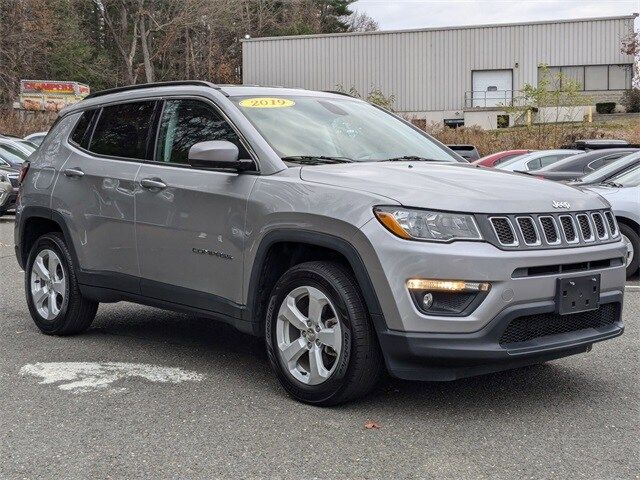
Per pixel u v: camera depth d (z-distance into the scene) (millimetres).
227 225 5027
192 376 5273
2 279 9477
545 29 48344
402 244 4203
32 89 38812
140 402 4730
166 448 4004
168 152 5645
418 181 4578
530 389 4992
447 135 32750
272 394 4867
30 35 45469
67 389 4992
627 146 15812
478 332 4172
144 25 57562
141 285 5680
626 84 47938
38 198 6508
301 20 75688
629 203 9062
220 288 5129
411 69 49875
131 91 6223
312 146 5246
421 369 4289
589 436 4168
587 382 5152
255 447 4008
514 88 48844
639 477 3639
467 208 4254
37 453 3949
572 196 4742
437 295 4199
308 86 51250
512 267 4207
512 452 3941
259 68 51844
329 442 4070
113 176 5891
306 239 4562
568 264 4449
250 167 5031
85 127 6453
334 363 4477
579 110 41281
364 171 4793
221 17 58438
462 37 49125
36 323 6559
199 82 5727
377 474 3674
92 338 6398
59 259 6348
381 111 6262
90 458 3883
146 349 6020
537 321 4391
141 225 5621
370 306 4309
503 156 18656
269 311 4801
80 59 54156
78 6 56969
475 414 4504
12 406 4664
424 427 4289
